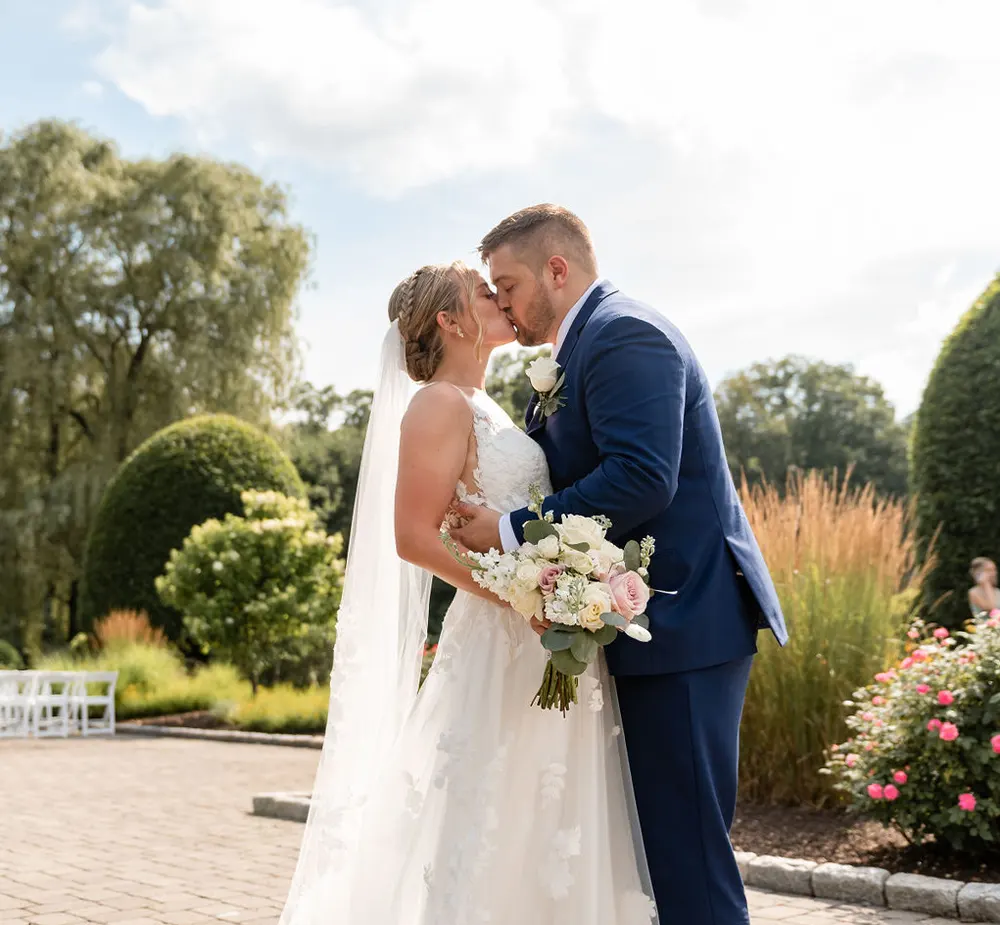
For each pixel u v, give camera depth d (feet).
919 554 29.22
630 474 7.61
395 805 8.38
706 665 7.99
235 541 40.60
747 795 18.61
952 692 14.21
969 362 28.91
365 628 9.00
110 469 68.39
